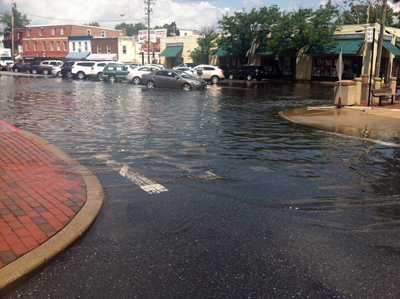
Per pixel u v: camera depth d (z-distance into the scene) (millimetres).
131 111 13859
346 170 6445
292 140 8945
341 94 15500
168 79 26156
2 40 81250
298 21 40531
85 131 9758
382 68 39406
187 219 4289
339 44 39000
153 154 7332
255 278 3127
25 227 3816
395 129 10570
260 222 4234
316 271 3250
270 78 46219
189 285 3012
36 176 5656
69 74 38688
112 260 3375
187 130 10047
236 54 47344
